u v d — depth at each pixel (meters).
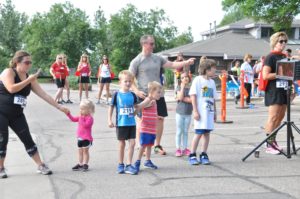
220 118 14.32
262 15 25.27
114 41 64.69
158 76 8.15
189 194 5.86
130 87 7.19
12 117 6.76
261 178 6.67
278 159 7.99
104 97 23.27
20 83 6.62
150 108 7.12
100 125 12.69
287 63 7.52
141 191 6.02
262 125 12.66
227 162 7.79
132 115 6.97
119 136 6.96
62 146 9.41
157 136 8.46
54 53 63.09
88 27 65.31
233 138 10.34
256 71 22.17
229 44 41.22
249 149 8.98
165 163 7.74
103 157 8.26
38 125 12.88
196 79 7.57
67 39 63.97
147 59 8.04
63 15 66.00
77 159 8.09
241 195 5.80
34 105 19.03
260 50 40.41
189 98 8.21
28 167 7.43
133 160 7.97
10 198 5.76
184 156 8.33
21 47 76.75
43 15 66.44
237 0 25.81
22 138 6.87
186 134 8.37
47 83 52.81
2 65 72.19
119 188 6.18
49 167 7.46
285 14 24.61
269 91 8.31
